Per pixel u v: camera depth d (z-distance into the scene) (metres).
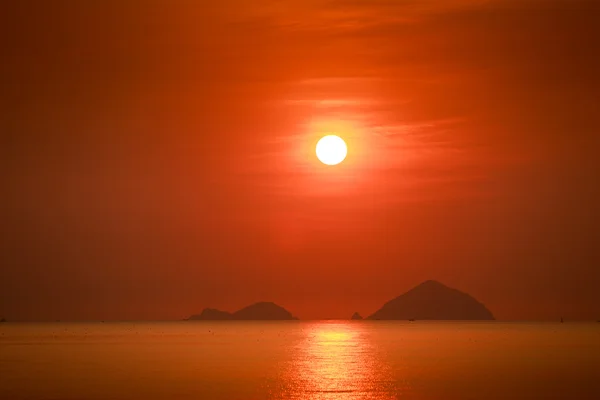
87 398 92.81
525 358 162.62
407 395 94.88
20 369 134.50
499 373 123.88
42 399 92.19
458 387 102.88
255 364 148.00
